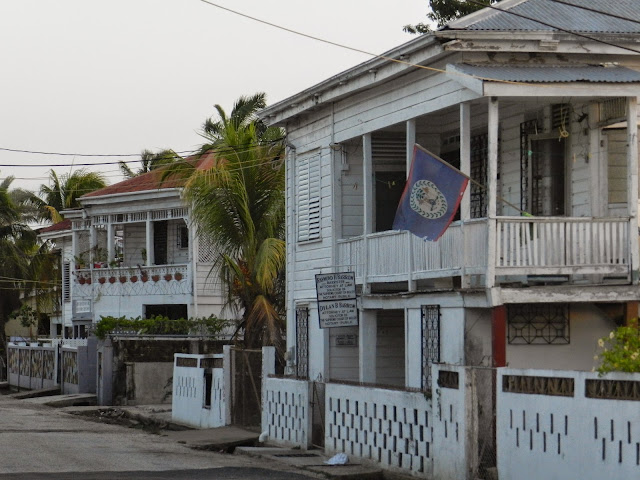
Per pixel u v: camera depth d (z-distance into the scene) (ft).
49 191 220.43
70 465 55.42
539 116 61.31
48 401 106.22
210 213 92.22
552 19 61.21
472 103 58.85
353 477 54.34
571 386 41.73
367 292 69.26
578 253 54.95
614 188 58.39
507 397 45.60
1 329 182.29
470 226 56.03
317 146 77.30
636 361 41.83
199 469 55.98
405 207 54.44
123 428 82.38
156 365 104.73
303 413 66.08
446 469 49.26
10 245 180.55
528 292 54.60
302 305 80.12
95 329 116.88
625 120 56.13
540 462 43.27
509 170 63.72
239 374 77.82
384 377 72.02
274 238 91.76
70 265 166.61
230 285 95.14
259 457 63.57
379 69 65.82
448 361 58.65
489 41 57.21
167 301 128.36
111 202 135.23
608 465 39.52
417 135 70.44
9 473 51.13
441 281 63.98
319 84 73.05
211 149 105.91
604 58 59.26
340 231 74.49
